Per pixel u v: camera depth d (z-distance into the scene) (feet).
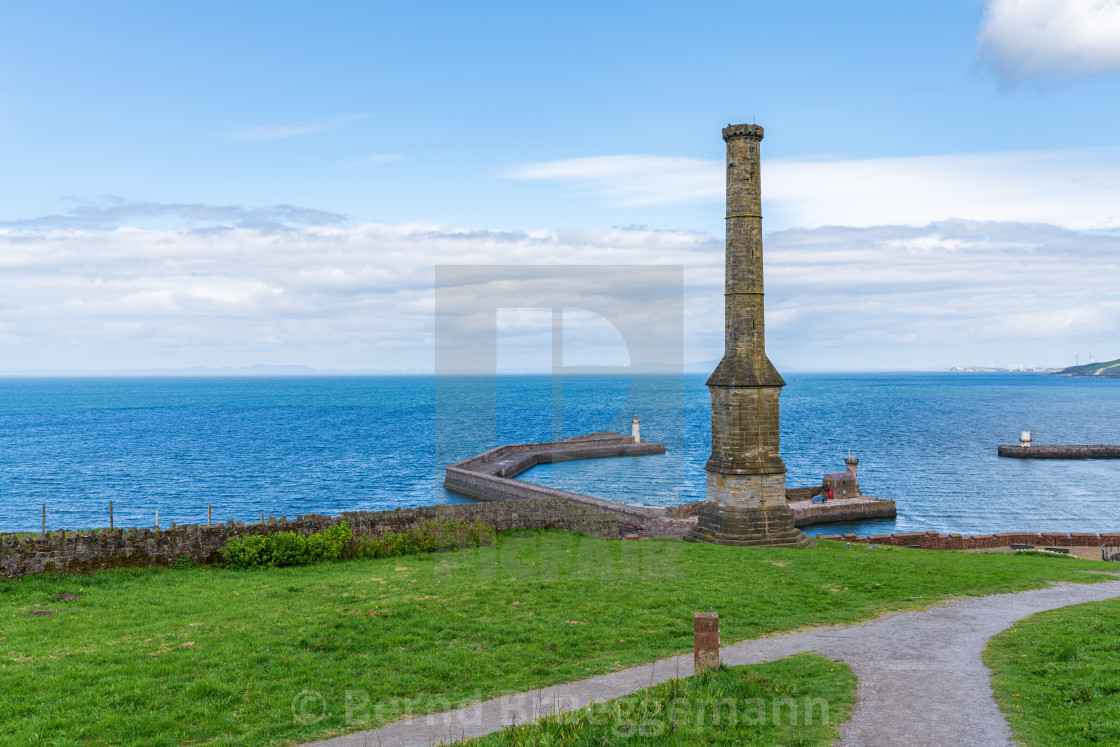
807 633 72.59
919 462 373.20
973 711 50.06
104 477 316.60
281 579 92.63
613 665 62.13
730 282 128.88
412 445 439.22
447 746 46.32
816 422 636.07
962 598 88.99
